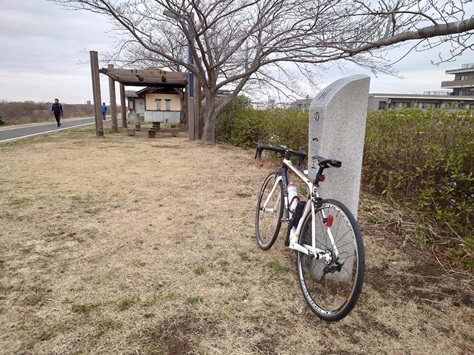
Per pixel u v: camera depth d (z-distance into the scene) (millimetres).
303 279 2314
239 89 10469
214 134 10711
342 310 1889
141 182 5566
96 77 11891
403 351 1859
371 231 3512
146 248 3107
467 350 1871
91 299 2285
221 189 5219
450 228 3146
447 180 3273
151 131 12477
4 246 3078
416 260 2938
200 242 3264
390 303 2307
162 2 6348
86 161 7328
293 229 2486
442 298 2377
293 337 1962
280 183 3027
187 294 2373
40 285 2441
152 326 2025
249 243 3256
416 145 3709
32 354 1779
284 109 8734
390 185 4043
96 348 1833
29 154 8188
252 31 7449
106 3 7207
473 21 2283
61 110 18781
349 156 2406
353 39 4977
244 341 1921
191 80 11234
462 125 3383
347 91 2316
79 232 3447
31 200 4488
